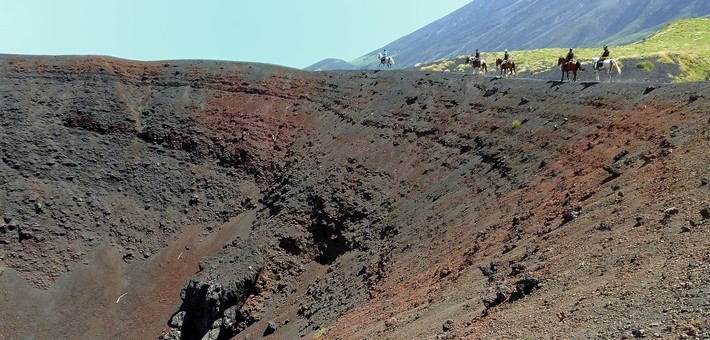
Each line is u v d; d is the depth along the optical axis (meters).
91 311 47.22
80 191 56.38
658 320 10.59
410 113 50.94
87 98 65.50
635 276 12.98
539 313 13.96
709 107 21.36
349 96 61.34
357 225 41.66
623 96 29.33
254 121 63.34
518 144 33.38
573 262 15.99
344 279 35.81
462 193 33.91
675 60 61.56
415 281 25.80
